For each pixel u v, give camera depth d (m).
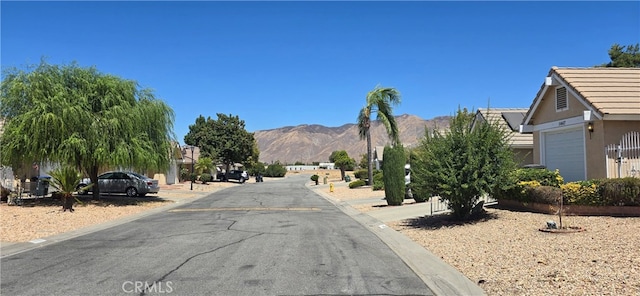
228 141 68.19
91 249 10.95
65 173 19.89
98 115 22.88
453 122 14.40
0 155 22.03
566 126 17.41
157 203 25.39
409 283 7.71
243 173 63.81
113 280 7.86
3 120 22.55
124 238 12.73
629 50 34.41
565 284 7.02
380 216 18.08
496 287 7.29
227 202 27.02
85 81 22.97
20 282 7.79
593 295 6.41
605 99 15.68
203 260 9.53
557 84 17.92
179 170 56.72
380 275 8.27
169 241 12.10
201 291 7.17
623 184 12.48
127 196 29.55
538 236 10.90
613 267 7.63
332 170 124.31
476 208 14.75
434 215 16.64
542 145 19.25
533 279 7.48
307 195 34.00
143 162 23.91
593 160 15.84
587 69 17.94
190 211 21.33
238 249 10.84
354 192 34.94
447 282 7.77
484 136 13.93
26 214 18.61
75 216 18.34
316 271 8.55
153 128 25.41
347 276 8.17
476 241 11.24
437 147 14.17
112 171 31.52
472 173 13.74
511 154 14.12
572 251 9.07
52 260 9.66
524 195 14.70
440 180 13.95
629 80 16.88
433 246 11.17
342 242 11.99
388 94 37.62
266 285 7.52
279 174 96.31
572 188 13.27
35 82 21.67
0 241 12.23
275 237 12.80
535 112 19.53
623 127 15.39
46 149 21.67
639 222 11.39
